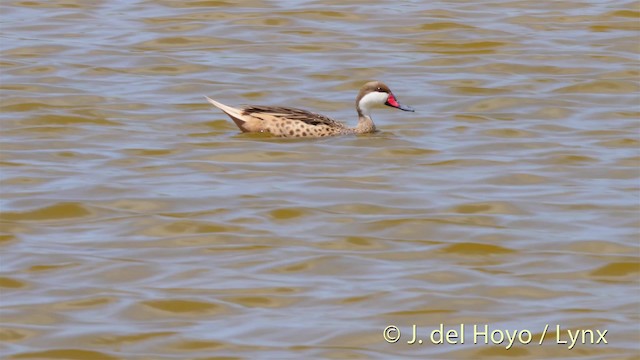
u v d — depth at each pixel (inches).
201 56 1053.2
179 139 836.0
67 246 637.3
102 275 601.0
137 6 1204.5
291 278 598.5
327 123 848.3
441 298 576.4
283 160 789.9
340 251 631.2
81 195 714.8
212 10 1186.6
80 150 806.5
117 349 528.4
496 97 941.8
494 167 776.3
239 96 953.5
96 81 979.9
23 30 1123.3
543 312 564.1
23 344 533.3
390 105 863.7
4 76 982.4
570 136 849.5
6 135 839.1
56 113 887.7
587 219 679.7
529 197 717.3
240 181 744.3
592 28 1132.5
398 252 631.2
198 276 600.4
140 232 657.0
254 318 556.4
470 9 1195.9
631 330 546.6
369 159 794.2
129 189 725.3
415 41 1099.3
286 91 968.9
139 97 937.5
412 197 713.6
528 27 1135.6
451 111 916.6
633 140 837.2
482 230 661.3
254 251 629.9
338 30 1129.4
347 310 564.4
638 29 1127.0
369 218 676.7
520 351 530.9
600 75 997.8
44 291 583.5
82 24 1142.3
